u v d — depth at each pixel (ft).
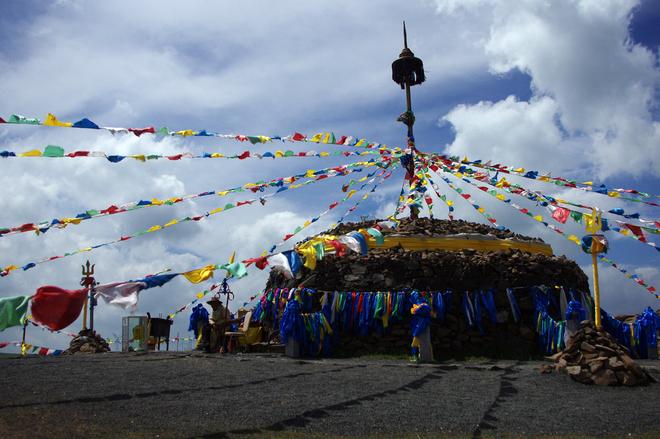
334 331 75.66
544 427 39.55
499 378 55.93
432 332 74.43
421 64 96.17
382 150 78.79
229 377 53.26
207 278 41.55
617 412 43.78
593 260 58.65
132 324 77.77
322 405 43.50
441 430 38.27
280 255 45.73
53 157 43.70
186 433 35.35
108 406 40.65
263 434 35.94
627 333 79.15
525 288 77.10
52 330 35.37
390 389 50.01
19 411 37.70
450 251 81.30
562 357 57.36
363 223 92.32
